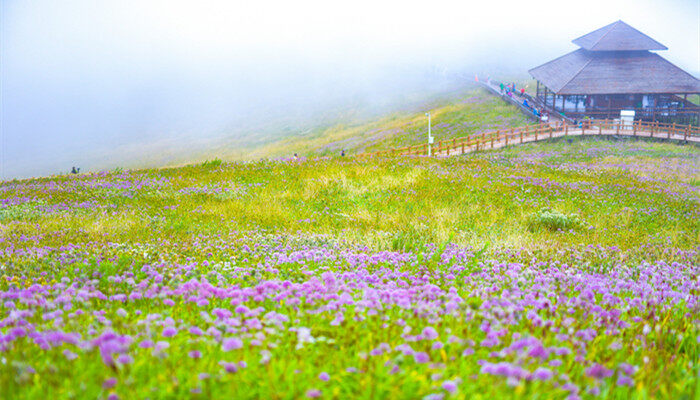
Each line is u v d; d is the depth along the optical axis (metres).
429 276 6.80
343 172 24.31
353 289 5.61
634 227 14.98
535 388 2.88
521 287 6.00
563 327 4.33
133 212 16.39
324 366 3.46
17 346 3.44
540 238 12.66
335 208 17.30
